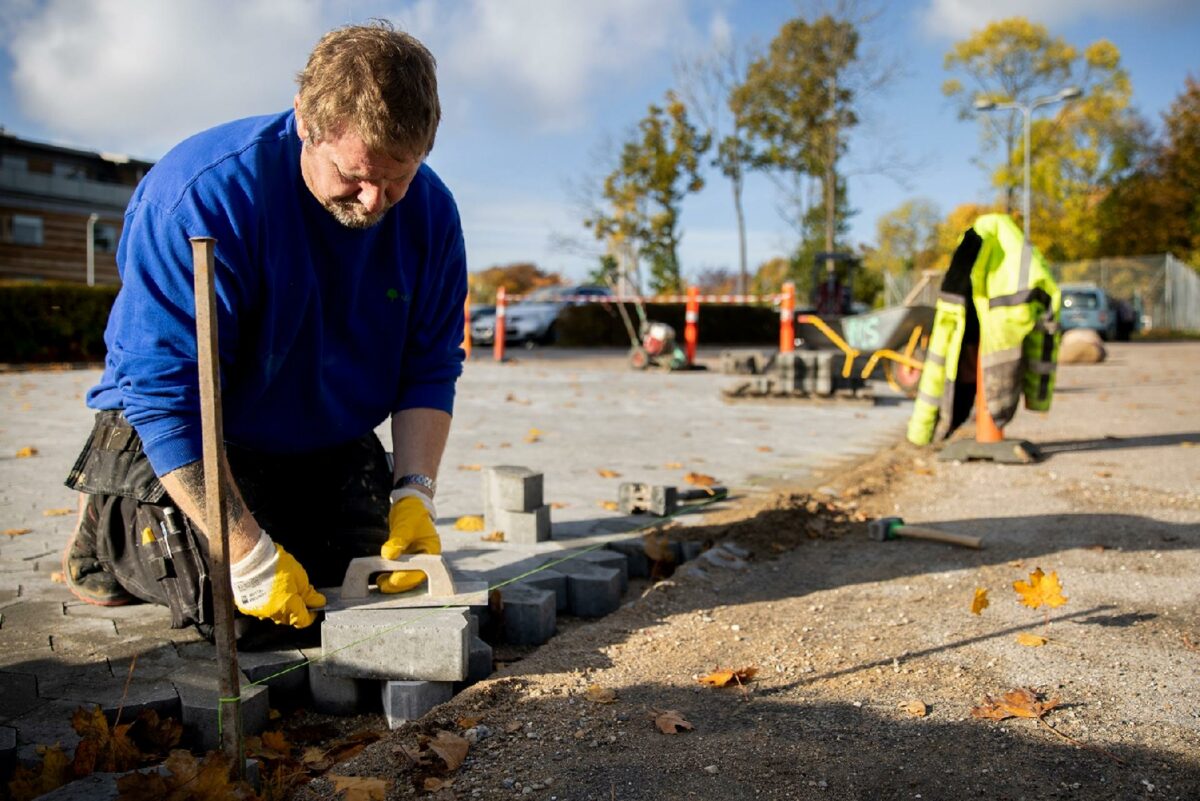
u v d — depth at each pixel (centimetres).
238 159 246
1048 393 644
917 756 224
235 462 293
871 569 400
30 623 303
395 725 255
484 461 664
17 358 1662
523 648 322
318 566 314
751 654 298
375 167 224
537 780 214
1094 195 5081
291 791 210
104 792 187
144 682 252
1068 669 281
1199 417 910
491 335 2411
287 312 265
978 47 4922
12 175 3297
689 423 898
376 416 315
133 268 242
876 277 4769
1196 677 274
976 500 540
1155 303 4181
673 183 3506
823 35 3366
